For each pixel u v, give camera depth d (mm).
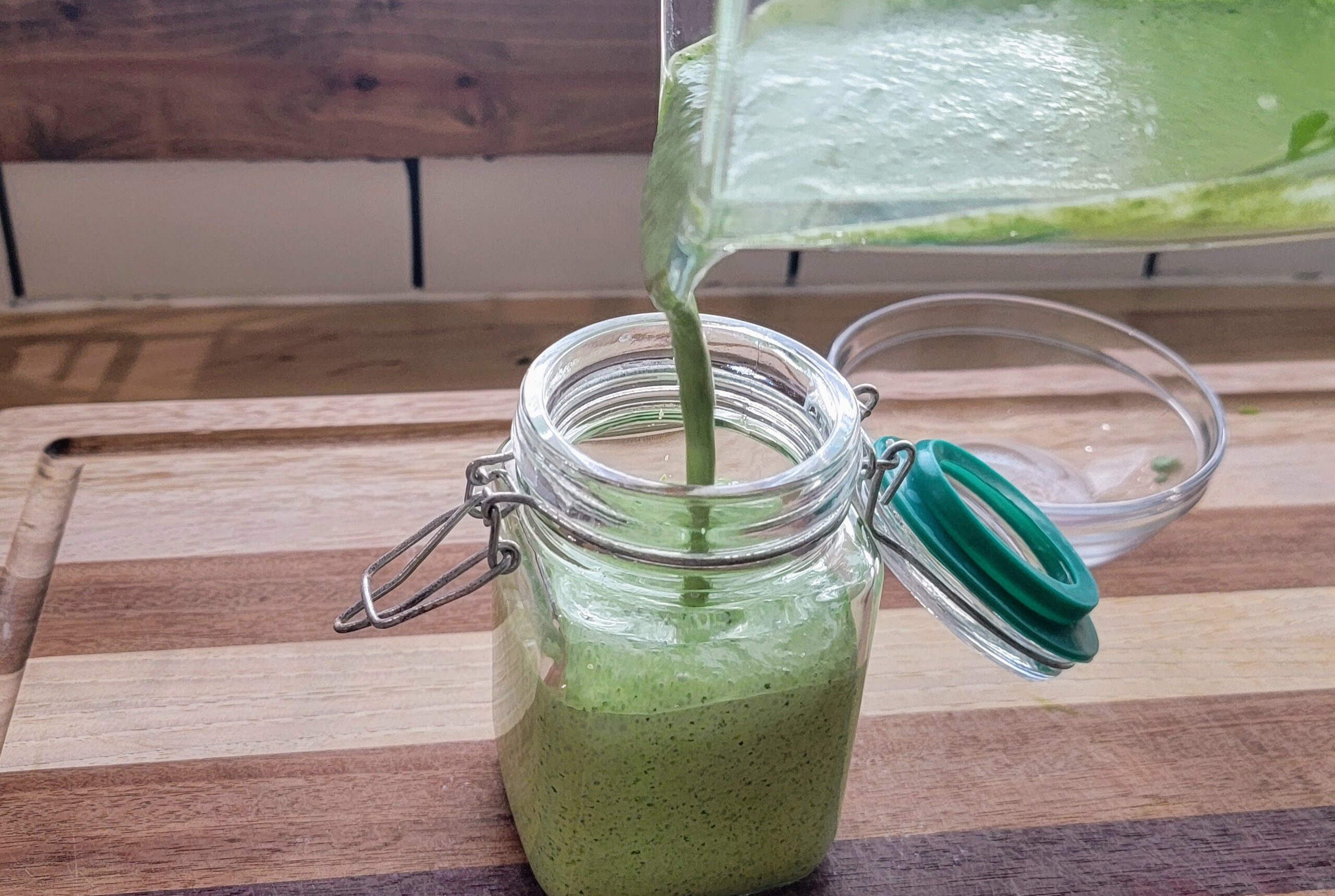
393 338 736
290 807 419
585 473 322
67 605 497
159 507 558
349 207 767
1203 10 302
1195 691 490
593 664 345
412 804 424
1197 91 280
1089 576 443
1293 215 258
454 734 453
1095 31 298
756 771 360
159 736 441
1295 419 669
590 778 354
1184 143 262
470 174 765
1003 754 457
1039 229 249
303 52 688
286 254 779
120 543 533
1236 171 258
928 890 405
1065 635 419
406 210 773
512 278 813
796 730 357
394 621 351
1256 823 431
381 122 720
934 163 255
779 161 252
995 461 617
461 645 494
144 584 512
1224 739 467
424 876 400
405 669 480
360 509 567
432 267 800
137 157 710
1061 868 413
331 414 628
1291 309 806
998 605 403
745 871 388
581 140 747
